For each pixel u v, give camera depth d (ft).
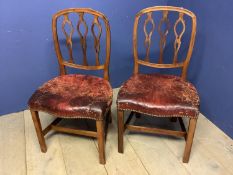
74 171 4.87
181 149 5.36
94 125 6.08
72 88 4.86
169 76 5.25
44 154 5.27
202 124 6.09
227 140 5.59
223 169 4.88
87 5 6.01
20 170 4.90
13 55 5.82
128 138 5.68
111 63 7.07
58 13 4.97
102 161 4.96
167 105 4.37
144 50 7.27
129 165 4.99
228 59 5.26
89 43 6.48
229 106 5.51
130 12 6.54
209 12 5.49
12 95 6.30
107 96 4.66
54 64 6.41
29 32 5.74
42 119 6.29
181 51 6.70
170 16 6.79
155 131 5.03
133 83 4.95
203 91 6.24
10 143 5.56
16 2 5.31
